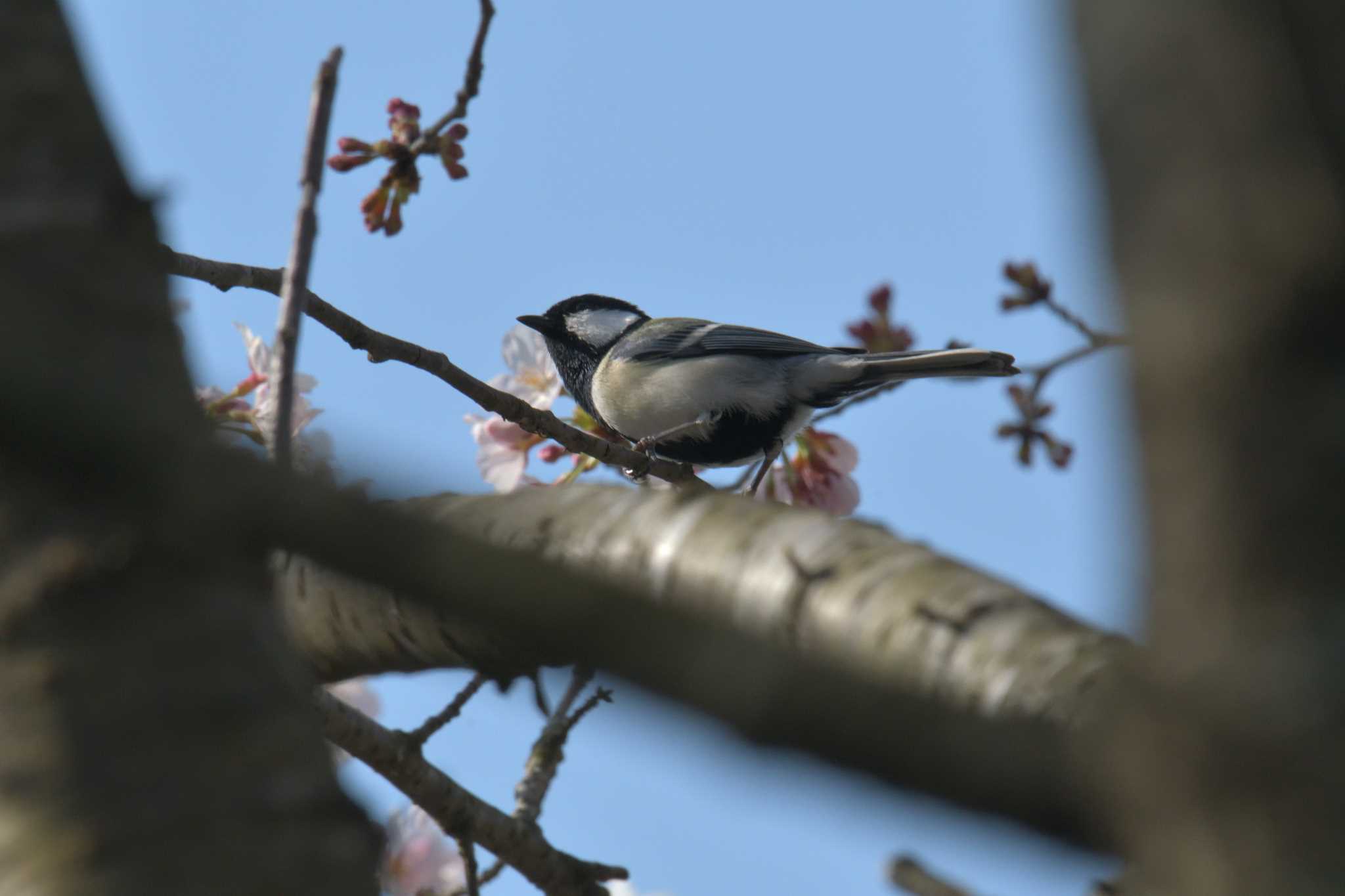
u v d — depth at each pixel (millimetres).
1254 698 1907
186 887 2436
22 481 2484
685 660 2383
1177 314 1966
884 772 2359
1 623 2508
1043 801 2260
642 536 3953
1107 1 2043
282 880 2467
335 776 2645
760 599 3664
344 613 4422
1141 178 2000
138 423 2434
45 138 2719
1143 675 2059
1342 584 1886
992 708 3154
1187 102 1963
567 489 4168
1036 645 3189
